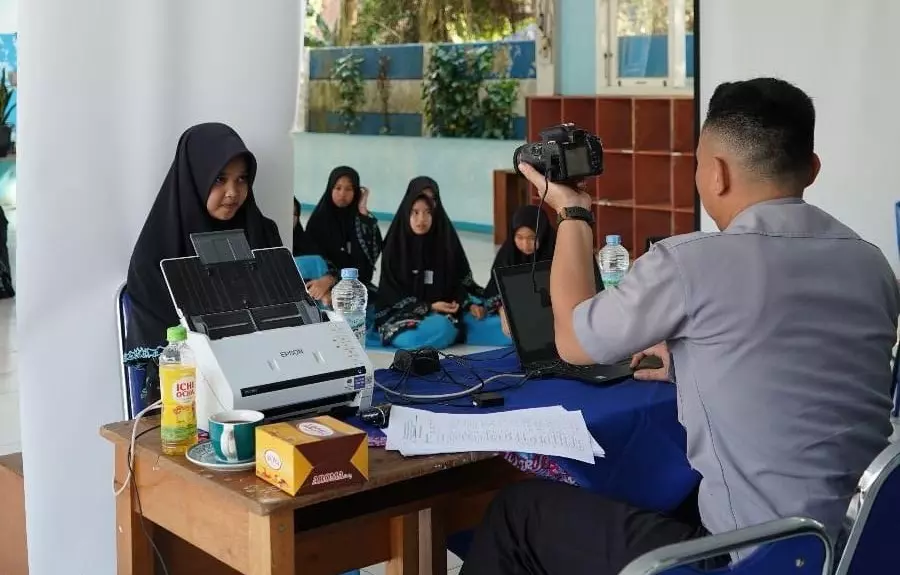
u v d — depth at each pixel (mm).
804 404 1581
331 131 10359
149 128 2531
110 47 2461
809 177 1698
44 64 2402
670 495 2008
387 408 1938
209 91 2605
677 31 7582
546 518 1778
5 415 4156
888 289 1683
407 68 9555
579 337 1703
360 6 9961
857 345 1617
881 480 1432
